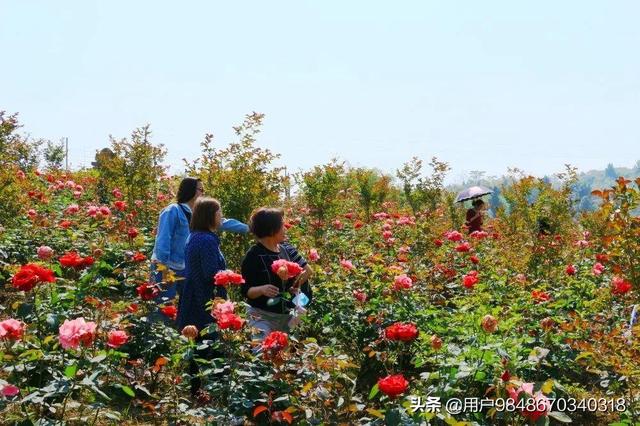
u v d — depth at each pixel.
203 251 5.27
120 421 4.65
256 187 8.33
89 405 3.84
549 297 6.91
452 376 4.28
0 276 7.11
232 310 4.35
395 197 20.83
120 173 12.28
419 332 5.59
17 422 3.61
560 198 11.55
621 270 4.86
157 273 6.07
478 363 4.46
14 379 4.02
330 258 8.81
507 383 3.70
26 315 4.55
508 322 5.05
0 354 3.80
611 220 4.79
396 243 9.50
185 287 5.34
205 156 8.62
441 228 11.07
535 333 5.76
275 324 5.13
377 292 6.40
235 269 8.09
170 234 6.02
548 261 9.47
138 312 5.57
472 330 5.30
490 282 7.56
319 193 11.52
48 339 3.98
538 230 11.45
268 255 5.16
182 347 4.82
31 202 10.74
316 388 4.03
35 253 8.25
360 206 17.16
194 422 4.65
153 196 12.62
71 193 12.92
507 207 14.10
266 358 4.09
